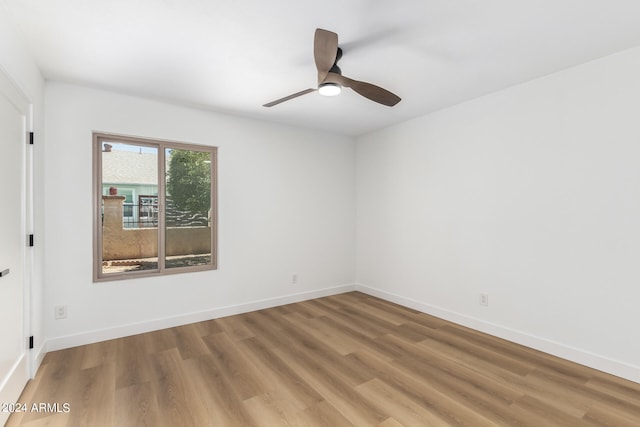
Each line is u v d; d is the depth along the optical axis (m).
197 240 3.56
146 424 1.81
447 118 3.48
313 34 2.06
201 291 3.49
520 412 1.92
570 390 2.14
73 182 2.80
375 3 1.75
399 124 4.07
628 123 2.25
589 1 1.73
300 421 1.84
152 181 3.29
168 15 1.85
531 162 2.78
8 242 1.89
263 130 3.92
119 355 2.65
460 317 3.37
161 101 3.22
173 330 3.21
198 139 3.45
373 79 2.76
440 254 3.57
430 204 3.68
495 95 3.04
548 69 2.57
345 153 4.70
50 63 2.41
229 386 2.20
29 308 2.23
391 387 2.19
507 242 2.96
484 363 2.52
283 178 4.09
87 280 2.87
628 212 2.26
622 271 2.29
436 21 1.92
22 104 2.11
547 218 2.68
